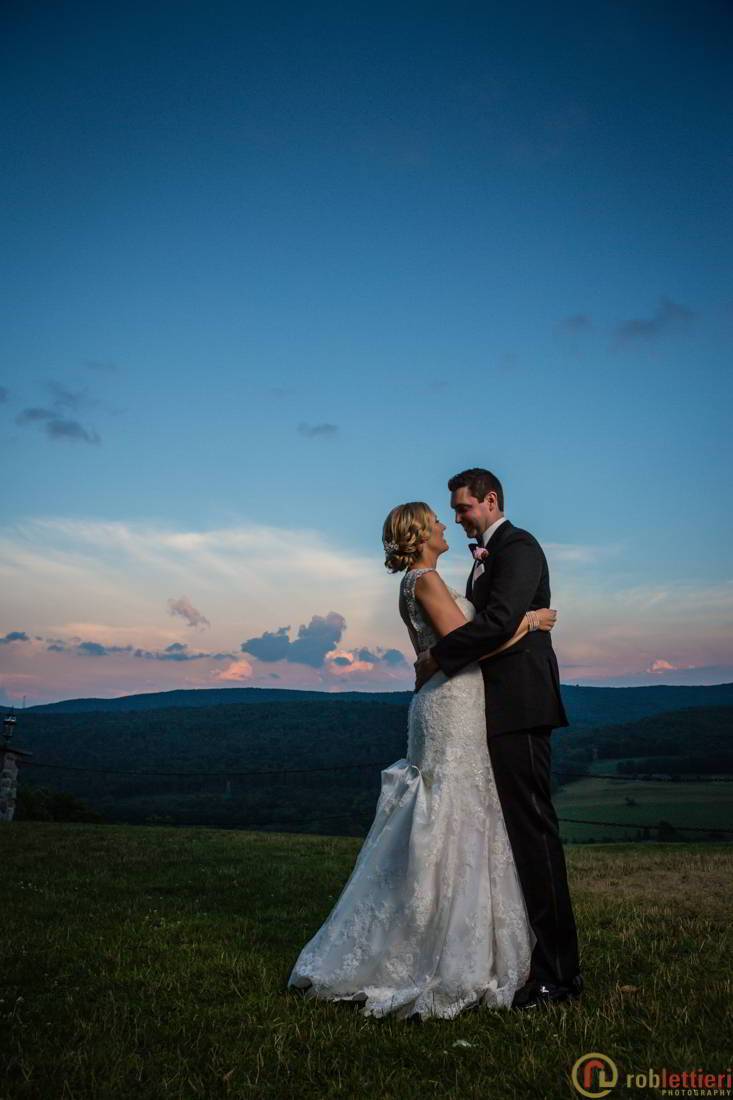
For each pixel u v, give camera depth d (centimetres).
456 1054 304
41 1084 277
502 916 365
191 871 880
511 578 384
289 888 752
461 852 370
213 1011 358
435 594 398
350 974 360
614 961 445
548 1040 313
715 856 1011
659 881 787
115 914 609
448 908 361
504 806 379
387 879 371
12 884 779
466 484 417
